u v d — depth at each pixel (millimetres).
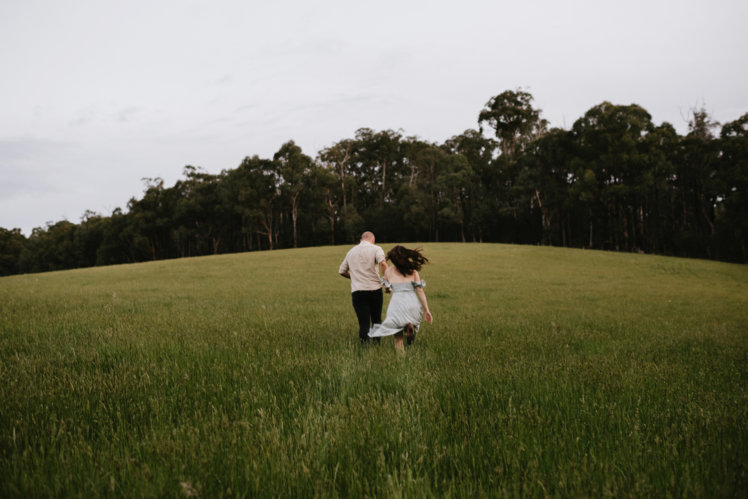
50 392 3436
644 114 54219
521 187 66438
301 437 2592
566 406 3340
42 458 2293
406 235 83062
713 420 3053
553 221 70875
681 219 62469
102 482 2068
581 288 22969
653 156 52500
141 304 12633
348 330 7730
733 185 49812
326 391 3812
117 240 93375
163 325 7914
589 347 6691
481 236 77438
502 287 22547
